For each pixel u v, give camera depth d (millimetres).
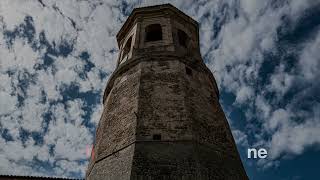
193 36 22844
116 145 14086
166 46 19438
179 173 12070
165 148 13039
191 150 12969
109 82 19156
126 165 12516
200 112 15406
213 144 14203
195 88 16797
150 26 21906
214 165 13078
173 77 16688
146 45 19922
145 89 15953
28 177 16594
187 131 13773
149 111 14695
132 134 13758
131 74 17688
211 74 19328
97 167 13969
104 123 16281
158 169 12164
